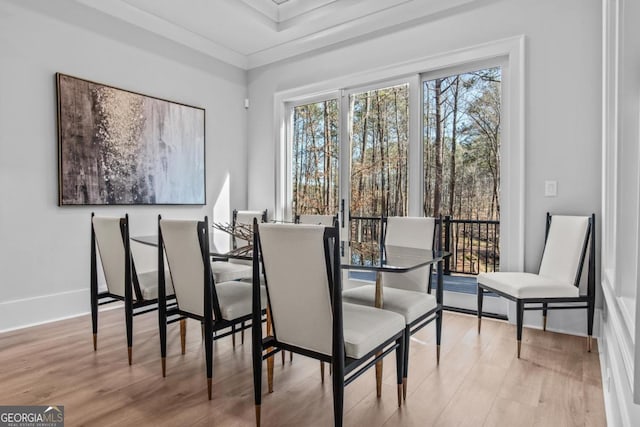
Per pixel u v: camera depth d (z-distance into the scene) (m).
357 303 2.18
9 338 2.68
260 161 4.77
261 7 3.79
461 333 2.80
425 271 2.48
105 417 1.71
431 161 3.55
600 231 2.64
